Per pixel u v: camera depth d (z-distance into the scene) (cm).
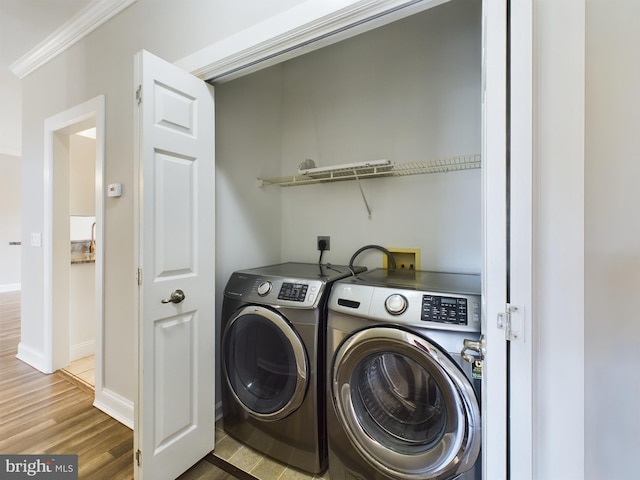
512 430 71
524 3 67
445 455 106
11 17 199
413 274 168
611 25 68
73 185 315
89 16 195
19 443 163
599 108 69
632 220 67
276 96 234
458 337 104
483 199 79
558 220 71
